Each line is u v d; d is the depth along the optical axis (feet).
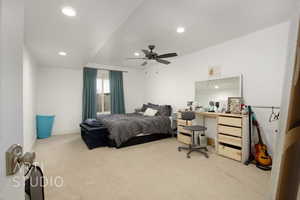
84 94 16.30
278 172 1.27
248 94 9.71
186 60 14.23
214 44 11.44
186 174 7.28
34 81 12.73
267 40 8.80
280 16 7.52
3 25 1.50
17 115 1.77
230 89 10.60
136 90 20.44
